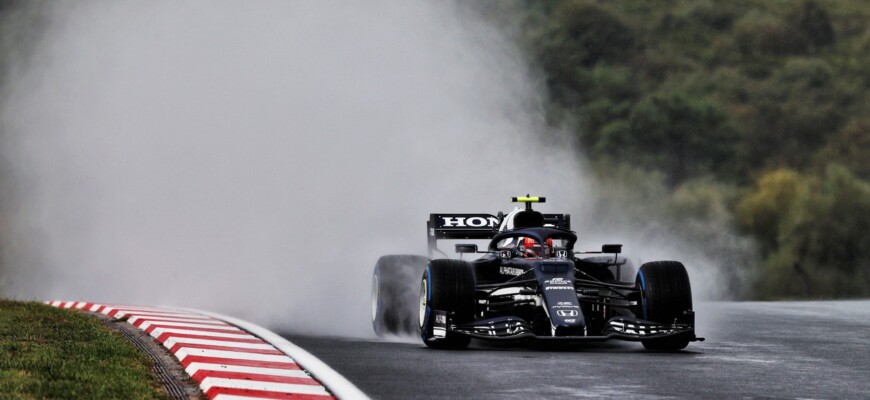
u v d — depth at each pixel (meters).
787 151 193.88
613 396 24.94
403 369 29.08
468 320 34.44
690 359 32.31
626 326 33.59
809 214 137.75
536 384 26.62
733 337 40.28
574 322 32.69
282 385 25.41
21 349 29.27
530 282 34.94
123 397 22.97
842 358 33.03
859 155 193.25
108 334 34.09
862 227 136.38
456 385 26.34
